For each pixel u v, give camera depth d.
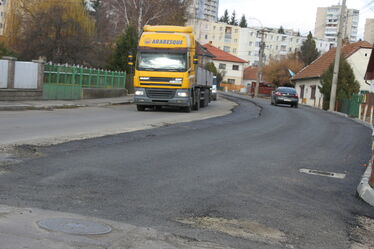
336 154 11.99
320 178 8.65
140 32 39.72
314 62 56.03
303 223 5.68
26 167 7.52
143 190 6.62
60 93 25.08
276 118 23.22
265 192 7.14
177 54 21.95
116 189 6.56
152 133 13.40
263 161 9.99
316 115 28.22
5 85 20.98
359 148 13.59
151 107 25.14
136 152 9.82
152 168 8.25
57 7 37.47
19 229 4.55
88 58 39.47
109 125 14.97
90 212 5.36
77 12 39.03
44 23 37.03
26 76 22.38
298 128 18.66
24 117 15.98
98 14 50.56
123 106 25.91
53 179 6.86
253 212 5.96
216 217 5.59
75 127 13.77
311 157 11.13
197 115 21.83
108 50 42.03
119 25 48.12
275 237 5.05
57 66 24.81
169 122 17.22
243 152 11.04
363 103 28.03
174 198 6.31
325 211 6.35
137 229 4.88
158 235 4.74
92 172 7.52
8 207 5.28
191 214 5.62
